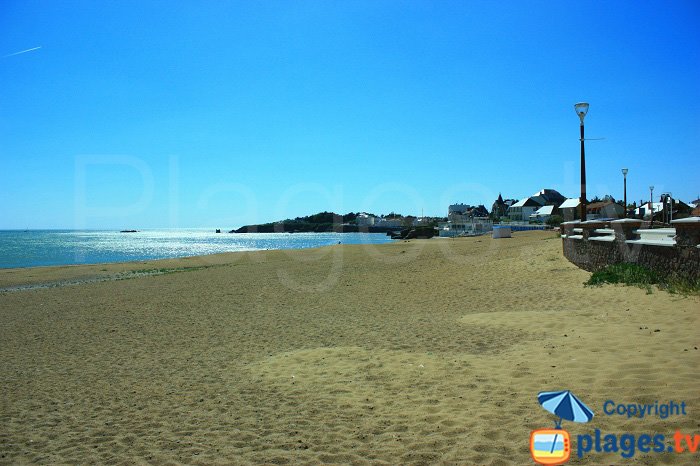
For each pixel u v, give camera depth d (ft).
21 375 27.78
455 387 20.74
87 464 16.14
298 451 15.99
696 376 18.49
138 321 43.16
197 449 16.70
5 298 66.08
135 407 21.44
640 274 39.86
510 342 27.55
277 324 38.24
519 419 16.74
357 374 23.82
